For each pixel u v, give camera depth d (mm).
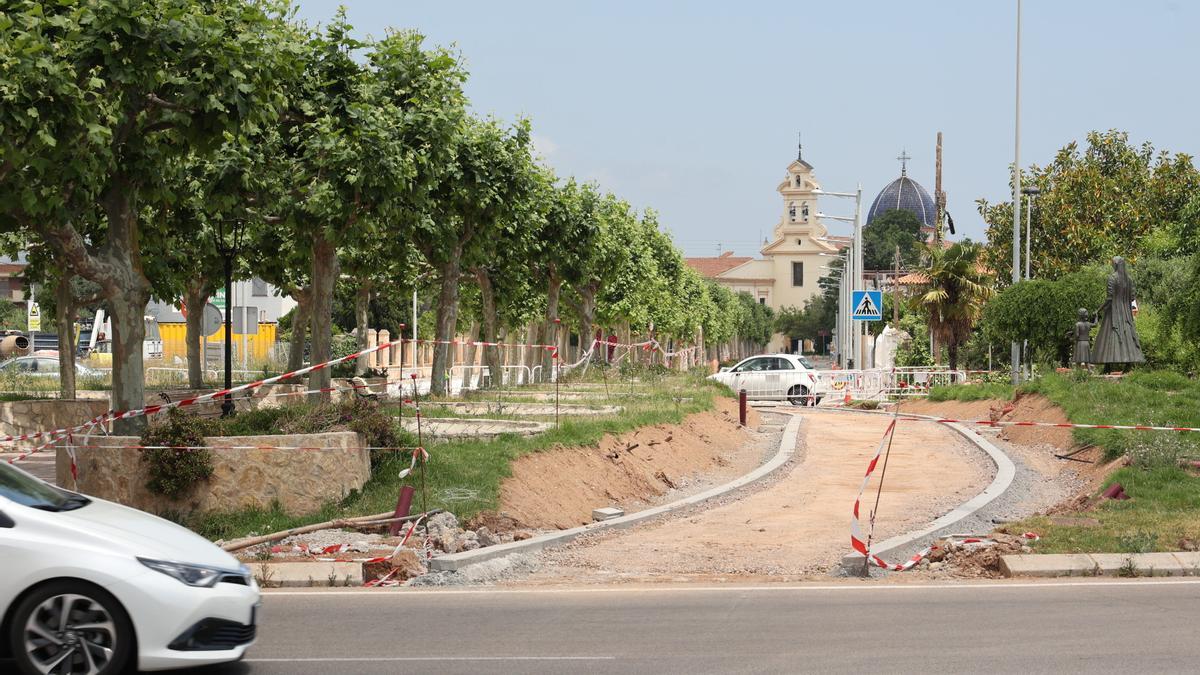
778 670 8039
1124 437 19406
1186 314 34562
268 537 13188
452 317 28703
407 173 19625
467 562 12570
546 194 31953
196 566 7777
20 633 7387
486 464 16516
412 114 20391
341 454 14922
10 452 21781
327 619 9805
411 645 8820
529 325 58438
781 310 155875
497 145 27094
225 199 19406
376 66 21109
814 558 13984
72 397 26766
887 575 12625
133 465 14281
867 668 8078
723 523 17078
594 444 19844
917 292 51812
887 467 23531
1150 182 57688
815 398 43438
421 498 15031
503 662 8289
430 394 28609
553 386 34125
